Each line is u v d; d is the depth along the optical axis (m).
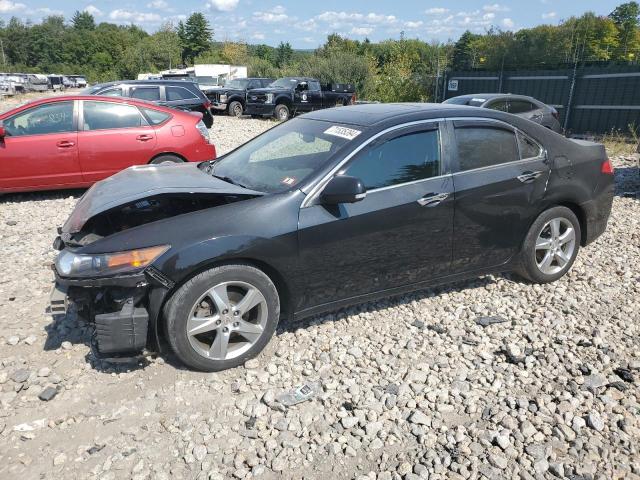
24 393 3.27
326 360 3.64
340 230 3.64
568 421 3.07
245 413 3.11
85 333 3.93
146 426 2.98
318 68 35.50
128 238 3.23
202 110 13.79
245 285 3.44
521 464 2.75
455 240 4.14
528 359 3.65
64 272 3.19
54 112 7.82
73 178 7.90
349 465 2.74
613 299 4.59
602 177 4.90
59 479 2.62
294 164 3.91
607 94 19.33
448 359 3.69
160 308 3.28
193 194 3.57
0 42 115.38
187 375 3.45
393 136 3.88
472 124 4.22
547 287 4.79
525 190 4.36
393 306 4.43
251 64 53.88
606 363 3.62
